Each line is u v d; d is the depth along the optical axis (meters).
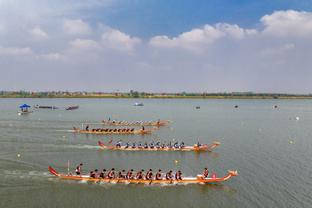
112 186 47.22
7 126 110.69
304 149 77.06
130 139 89.31
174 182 48.94
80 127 111.75
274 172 55.78
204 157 66.81
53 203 40.69
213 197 43.72
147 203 41.44
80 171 54.56
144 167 58.31
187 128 117.94
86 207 39.75
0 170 53.72
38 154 66.19
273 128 121.31
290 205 41.22
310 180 51.25
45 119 139.00
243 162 63.00
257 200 42.78
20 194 43.38
